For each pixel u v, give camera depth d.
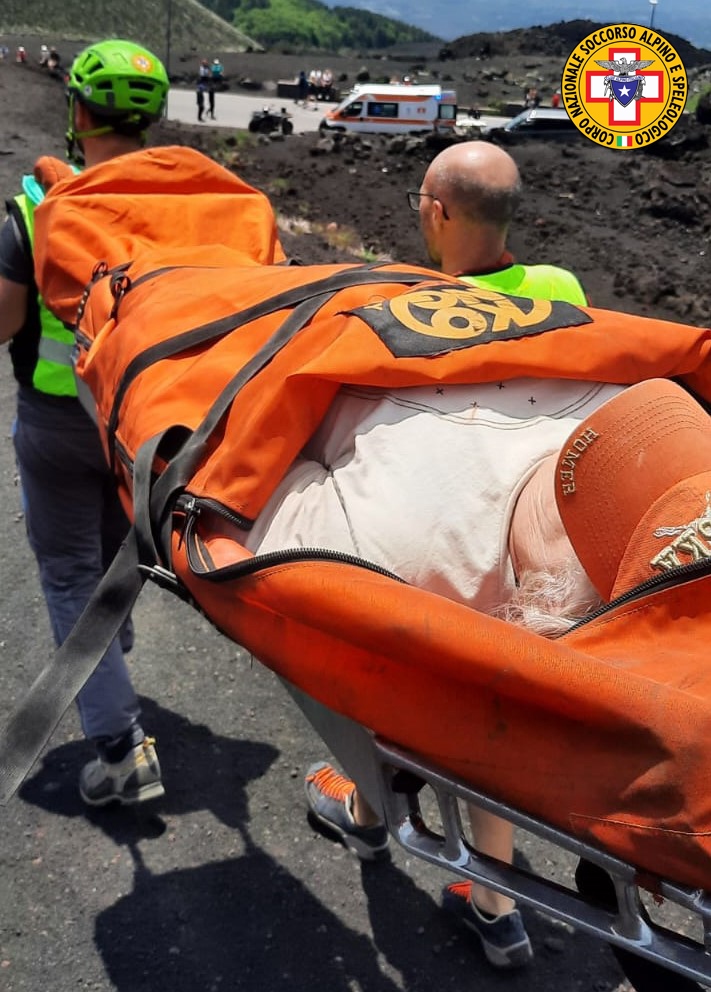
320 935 2.77
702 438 1.49
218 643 3.87
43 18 98.25
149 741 3.12
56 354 2.71
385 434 1.72
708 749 1.21
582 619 1.48
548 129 33.47
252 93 54.44
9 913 2.77
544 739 1.32
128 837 3.04
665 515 1.43
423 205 2.86
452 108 36.31
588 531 1.52
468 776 1.39
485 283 2.74
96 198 2.54
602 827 1.28
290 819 3.15
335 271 2.08
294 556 1.45
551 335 1.76
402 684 1.40
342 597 1.38
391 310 1.79
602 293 22.81
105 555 3.25
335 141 31.89
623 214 27.91
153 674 3.71
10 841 3.00
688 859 1.21
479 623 1.30
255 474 1.71
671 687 1.26
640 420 1.51
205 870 2.95
